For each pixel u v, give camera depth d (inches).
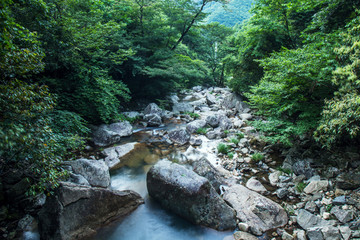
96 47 420.2
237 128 494.9
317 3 389.7
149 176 254.7
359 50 216.7
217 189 271.4
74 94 421.7
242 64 650.8
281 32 508.4
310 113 291.0
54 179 182.4
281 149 360.8
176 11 682.2
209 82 1284.4
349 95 217.8
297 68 279.7
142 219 227.9
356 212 208.2
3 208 213.2
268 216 217.2
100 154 359.9
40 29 303.7
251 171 315.6
